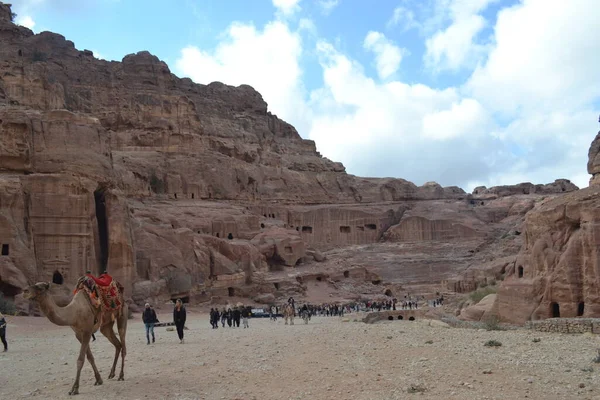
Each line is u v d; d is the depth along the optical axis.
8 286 52.69
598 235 38.41
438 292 96.50
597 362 20.77
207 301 79.31
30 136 60.00
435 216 136.12
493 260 98.00
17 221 56.09
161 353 24.81
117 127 119.00
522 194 152.25
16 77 95.25
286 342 27.69
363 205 142.12
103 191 65.00
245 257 90.88
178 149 120.31
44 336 37.84
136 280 69.06
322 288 96.69
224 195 119.94
